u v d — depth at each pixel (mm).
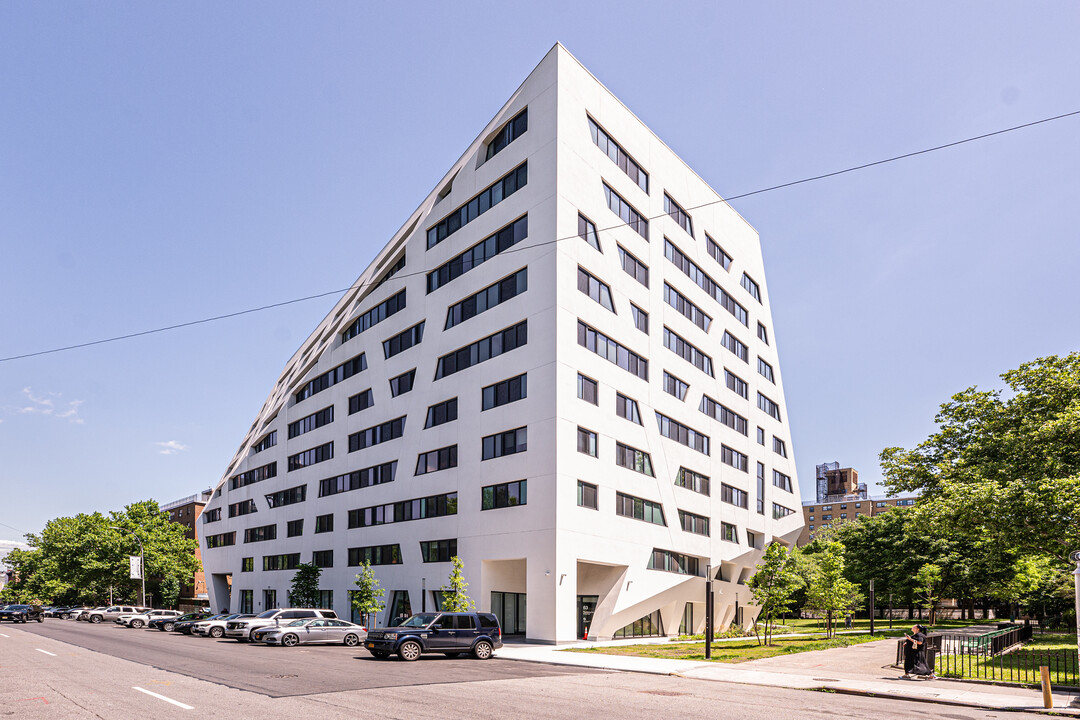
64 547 85125
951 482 28406
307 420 62594
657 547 43844
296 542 61094
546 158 40312
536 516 37156
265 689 16797
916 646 21328
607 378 41375
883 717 14297
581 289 40156
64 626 55125
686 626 49438
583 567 42000
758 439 61531
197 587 106562
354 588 51500
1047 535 24422
